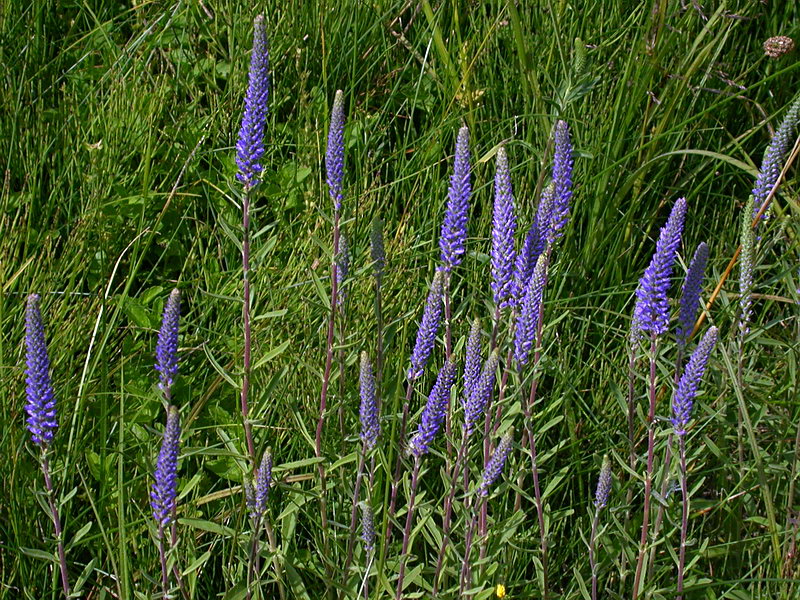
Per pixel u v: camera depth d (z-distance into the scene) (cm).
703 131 666
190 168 625
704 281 598
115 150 608
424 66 646
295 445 488
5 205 568
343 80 693
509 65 674
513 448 470
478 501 390
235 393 521
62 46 698
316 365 498
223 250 591
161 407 508
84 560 467
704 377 536
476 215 633
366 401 371
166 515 347
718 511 522
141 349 532
